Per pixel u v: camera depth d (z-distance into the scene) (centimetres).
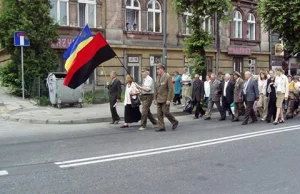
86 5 2228
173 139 970
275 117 1389
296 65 3372
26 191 545
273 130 1132
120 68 2330
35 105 1667
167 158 750
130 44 2381
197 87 1488
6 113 1454
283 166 695
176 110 1666
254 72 3253
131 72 2397
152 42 2492
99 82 2233
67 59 1221
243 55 3106
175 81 1909
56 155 777
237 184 583
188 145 882
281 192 545
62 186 568
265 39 3319
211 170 664
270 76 1366
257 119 1434
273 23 2092
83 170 659
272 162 725
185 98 1809
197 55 1766
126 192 542
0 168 673
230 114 1548
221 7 1669
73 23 2173
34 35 1800
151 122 1240
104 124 1295
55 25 1908
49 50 1911
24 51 1847
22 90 1791
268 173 647
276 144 902
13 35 1783
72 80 1158
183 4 1731
